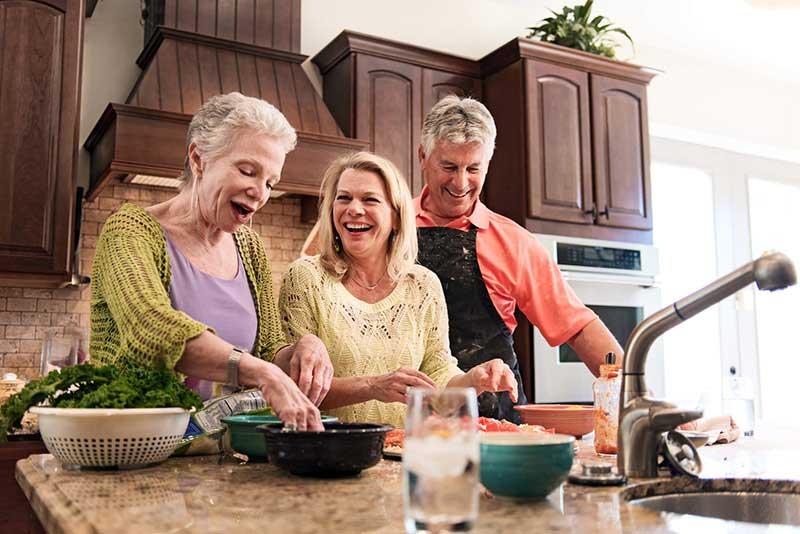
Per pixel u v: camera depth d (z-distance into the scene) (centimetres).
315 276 177
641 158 388
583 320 225
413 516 73
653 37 450
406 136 352
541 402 331
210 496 97
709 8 414
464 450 73
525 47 357
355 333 174
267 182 152
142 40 346
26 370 307
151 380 123
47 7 298
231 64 326
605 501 97
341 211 174
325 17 379
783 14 414
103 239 143
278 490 102
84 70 333
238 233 169
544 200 354
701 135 471
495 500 97
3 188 284
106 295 135
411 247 185
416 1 404
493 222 234
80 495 98
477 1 420
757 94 494
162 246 147
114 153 283
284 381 121
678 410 111
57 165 293
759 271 105
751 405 209
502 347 224
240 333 157
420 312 182
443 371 180
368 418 171
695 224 480
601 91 379
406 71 357
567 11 394
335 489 103
